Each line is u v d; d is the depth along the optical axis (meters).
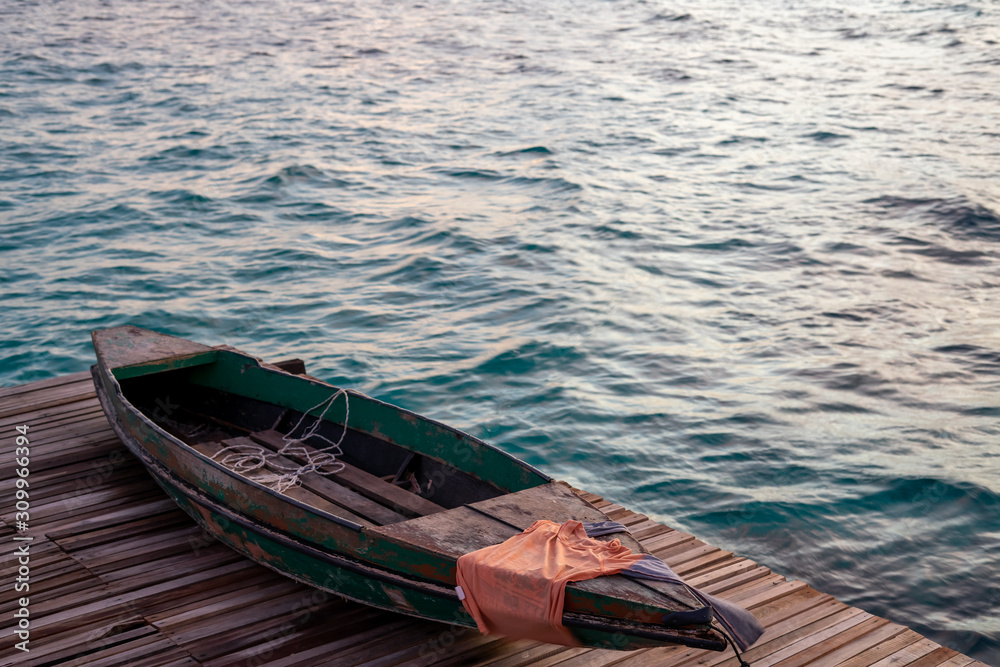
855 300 13.19
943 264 14.46
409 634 5.11
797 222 16.78
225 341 12.20
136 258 15.37
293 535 5.24
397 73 33.06
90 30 42.16
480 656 4.94
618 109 27.08
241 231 16.86
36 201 18.50
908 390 10.55
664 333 12.30
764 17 44.03
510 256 15.39
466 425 9.92
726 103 27.62
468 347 11.95
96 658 4.84
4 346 11.94
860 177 19.53
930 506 8.34
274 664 4.81
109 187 19.55
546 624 4.27
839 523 8.12
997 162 20.20
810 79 30.72
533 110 27.19
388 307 13.35
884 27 39.84
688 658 4.94
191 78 32.03
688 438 9.61
